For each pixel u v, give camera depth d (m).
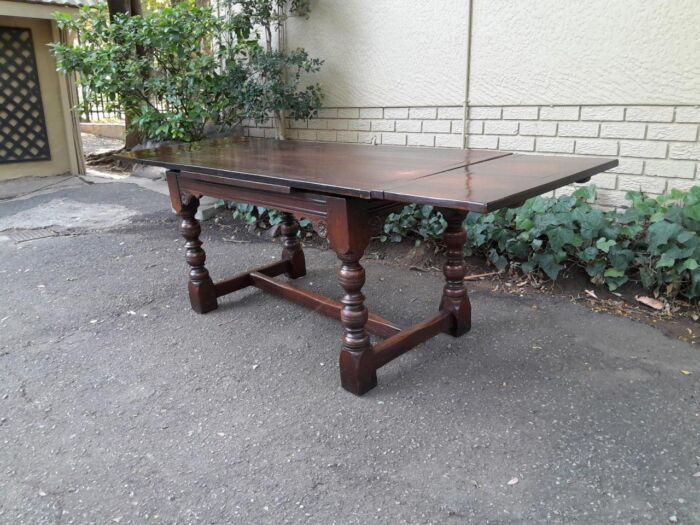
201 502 1.71
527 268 3.34
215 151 3.21
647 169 3.46
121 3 7.24
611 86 3.47
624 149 3.51
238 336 2.87
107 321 3.09
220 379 2.45
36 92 6.98
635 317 2.90
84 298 3.44
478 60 4.02
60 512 1.68
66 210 5.70
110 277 3.81
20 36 6.72
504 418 2.09
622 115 3.47
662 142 3.36
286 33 5.34
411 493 1.72
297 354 2.66
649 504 1.63
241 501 1.71
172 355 2.68
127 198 6.18
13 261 4.19
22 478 1.84
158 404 2.26
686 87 3.21
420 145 4.55
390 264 3.93
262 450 1.96
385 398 2.25
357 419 2.12
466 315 2.76
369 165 2.47
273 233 4.66
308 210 2.20
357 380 2.25
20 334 2.95
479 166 2.37
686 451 1.86
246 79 5.25
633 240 3.19
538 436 1.97
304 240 4.53
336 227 2.09
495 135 4.08
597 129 3.59
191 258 3.06
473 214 3.66
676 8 3.13
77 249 4.46
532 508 1.64
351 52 4.83
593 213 3.21
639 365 2.43
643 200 3.27
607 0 3.36
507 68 3.89
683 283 2.97
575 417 2.07
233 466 1.88
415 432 2.03
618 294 3.12
